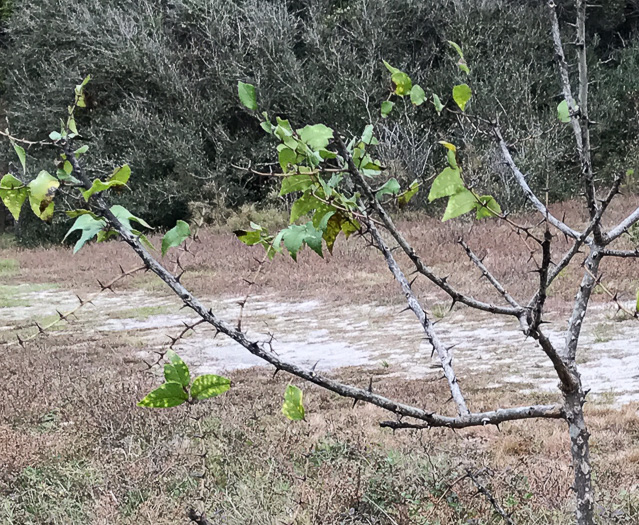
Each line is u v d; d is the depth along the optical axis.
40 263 20.91
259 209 24.42
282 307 12.59
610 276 10.95
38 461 5.31
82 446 5.61
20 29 29.94
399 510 3.97
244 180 26.06
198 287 14.87
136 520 4.13
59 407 6.78
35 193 0.88
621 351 7.87
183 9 28.66
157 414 6.08
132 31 28.27
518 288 11.23
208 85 28.72
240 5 29.53
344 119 24.78
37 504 4.55
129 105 27.33
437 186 1.07
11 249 26.41
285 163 1.05
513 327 9.66
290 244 1.08
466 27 24.88
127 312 13.09
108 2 29.70
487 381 7.26
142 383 7.28
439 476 4.45
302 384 7.59
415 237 16.69
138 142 27.05
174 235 0.95
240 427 5.90
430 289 12.28
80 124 27.88
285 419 6.12
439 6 26.09
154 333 11.17
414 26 27.03
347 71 26.28
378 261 15.34
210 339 10.48
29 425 6.30
